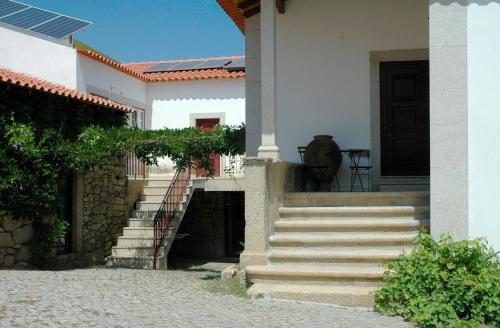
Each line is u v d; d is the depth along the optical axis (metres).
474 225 6.75
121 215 13.89
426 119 9.80
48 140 10.65
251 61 9.76
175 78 17.45
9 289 6.69
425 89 9.82
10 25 13.77
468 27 6.82
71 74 14.01
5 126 9.79
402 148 9.86
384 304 6.01
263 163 7.08
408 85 9.88
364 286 6.47
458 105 6.81
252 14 9.73
